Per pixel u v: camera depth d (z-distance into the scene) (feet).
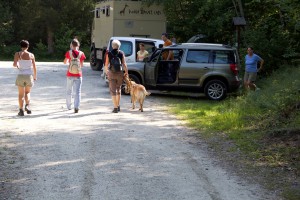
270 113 33.83
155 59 51.42
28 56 35.22
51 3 143.43
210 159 24.14
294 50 53.52
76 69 37.78
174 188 19.21
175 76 50.93
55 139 27.91
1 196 17.74
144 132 30.86
